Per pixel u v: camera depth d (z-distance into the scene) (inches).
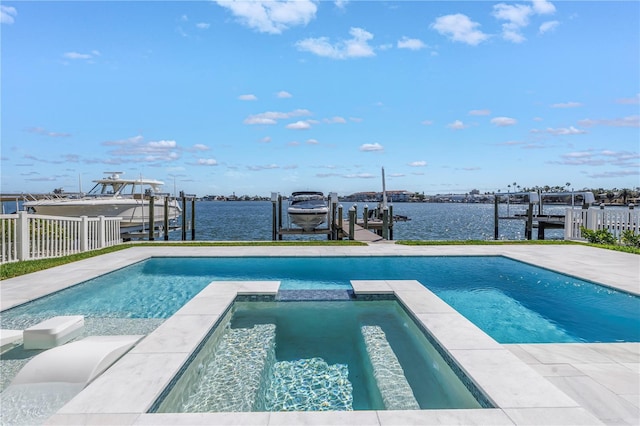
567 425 91.9
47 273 283.1
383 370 148.7
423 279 300.8
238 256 367.2
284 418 94.9
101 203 647.8
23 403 115.3
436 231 1144.2
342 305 223.0
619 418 102.5
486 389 108.0
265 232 1083.3
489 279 297.3
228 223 1407.5
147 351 134.9
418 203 5698.8
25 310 214.2
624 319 208.7
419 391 131.9
